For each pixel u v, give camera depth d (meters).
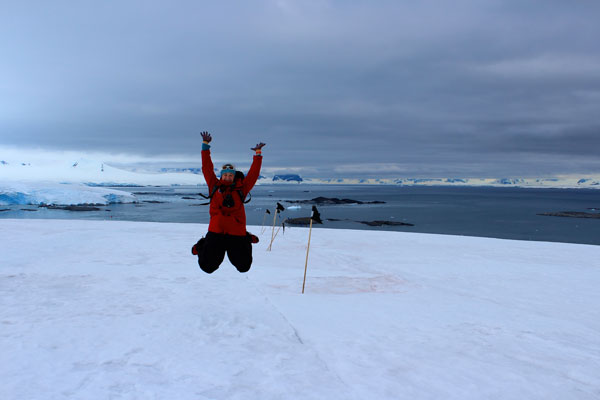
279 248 14.52
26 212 95.44
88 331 4.36
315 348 3.97
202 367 3.42
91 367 3.38
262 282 7.61
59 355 3.64
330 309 5.66
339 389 3.05
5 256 10.20
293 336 4.33
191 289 6.68
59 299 5.86
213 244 3.49
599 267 11.65
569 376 3.50
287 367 3.46
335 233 20.62
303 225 65.88
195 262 9.97
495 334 4.71
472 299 6.95
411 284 8.10
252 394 2.93
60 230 17.70
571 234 63.06
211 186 3.52
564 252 15.10
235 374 3.29
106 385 3.03
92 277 7.65
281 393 2.96
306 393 2.97
